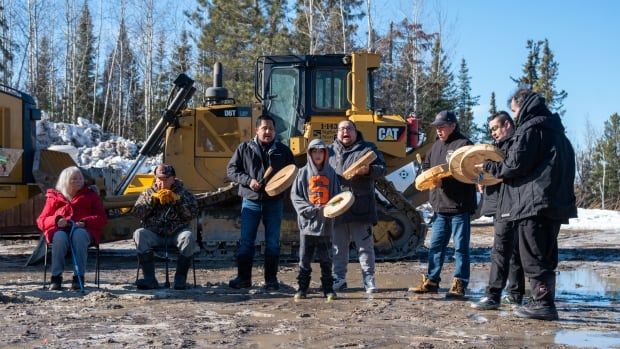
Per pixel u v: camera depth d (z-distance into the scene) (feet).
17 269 32.68
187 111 37.65
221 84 40.63
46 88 141.69
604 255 41.45
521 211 20.27
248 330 18.89
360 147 24.76
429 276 25.58
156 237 26.05
